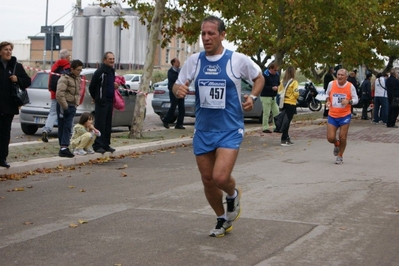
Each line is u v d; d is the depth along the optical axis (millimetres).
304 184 12352
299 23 28672
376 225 9023
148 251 7531
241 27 25266
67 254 7379
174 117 26734
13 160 13977
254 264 7082
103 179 12750
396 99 26406
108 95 15508
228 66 7703
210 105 7754
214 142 7766
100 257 7270
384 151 17984
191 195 11078
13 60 12359
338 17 29234
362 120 32000
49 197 10820
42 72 20531
